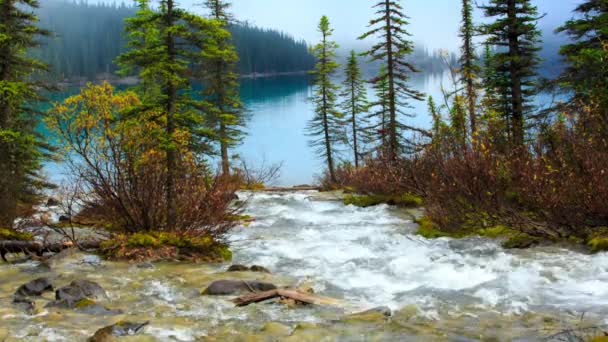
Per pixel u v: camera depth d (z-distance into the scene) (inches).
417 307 213.6
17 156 684.1
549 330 181.2
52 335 188.2
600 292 224.7
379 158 698.2
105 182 363.6
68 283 267.9
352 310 217.9
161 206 370.9
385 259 315.3
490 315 201.9
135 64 505.7
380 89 1342.3
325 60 1689.2
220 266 313.4
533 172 369.4
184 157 467.8
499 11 844.6
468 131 490.3
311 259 329.1
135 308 224.4
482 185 384.5
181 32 490.9
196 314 215.0
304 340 179.3
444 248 344.8
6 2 766.5
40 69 834.8
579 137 378.0
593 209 317.7
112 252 332.8
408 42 1158.3
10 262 321.7
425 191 519.8
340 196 772.6
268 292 239.1
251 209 641.6
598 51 573.3
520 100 822.5
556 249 313.0
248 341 181.3
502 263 286.0
